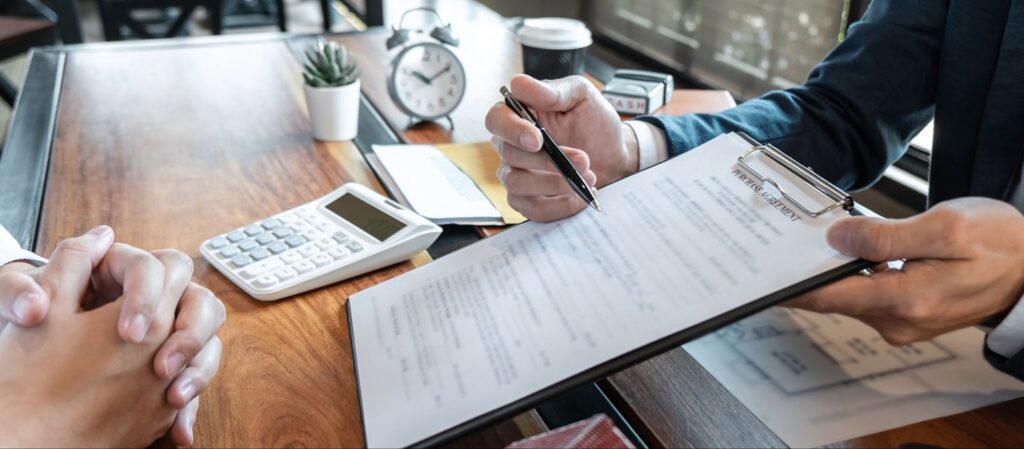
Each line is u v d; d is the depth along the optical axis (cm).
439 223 86
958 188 98
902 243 55
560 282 61
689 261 58
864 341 66
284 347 67
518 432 58
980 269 57
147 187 97
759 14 199
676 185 67
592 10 285
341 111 110
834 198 59
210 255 79
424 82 118
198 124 117
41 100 124
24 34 226
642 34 255
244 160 105
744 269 56
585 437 51
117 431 54
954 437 56
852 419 57
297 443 56
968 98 93
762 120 93
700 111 125
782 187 62
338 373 64
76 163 103
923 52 98
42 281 57
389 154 104
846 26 172
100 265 60
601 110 81
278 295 73
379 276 78
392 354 61
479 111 126
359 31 167
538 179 71
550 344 56
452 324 62
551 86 77
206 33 411
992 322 63
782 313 71
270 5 441
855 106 96
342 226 82
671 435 56
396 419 54
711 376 62
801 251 56
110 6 296
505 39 163
